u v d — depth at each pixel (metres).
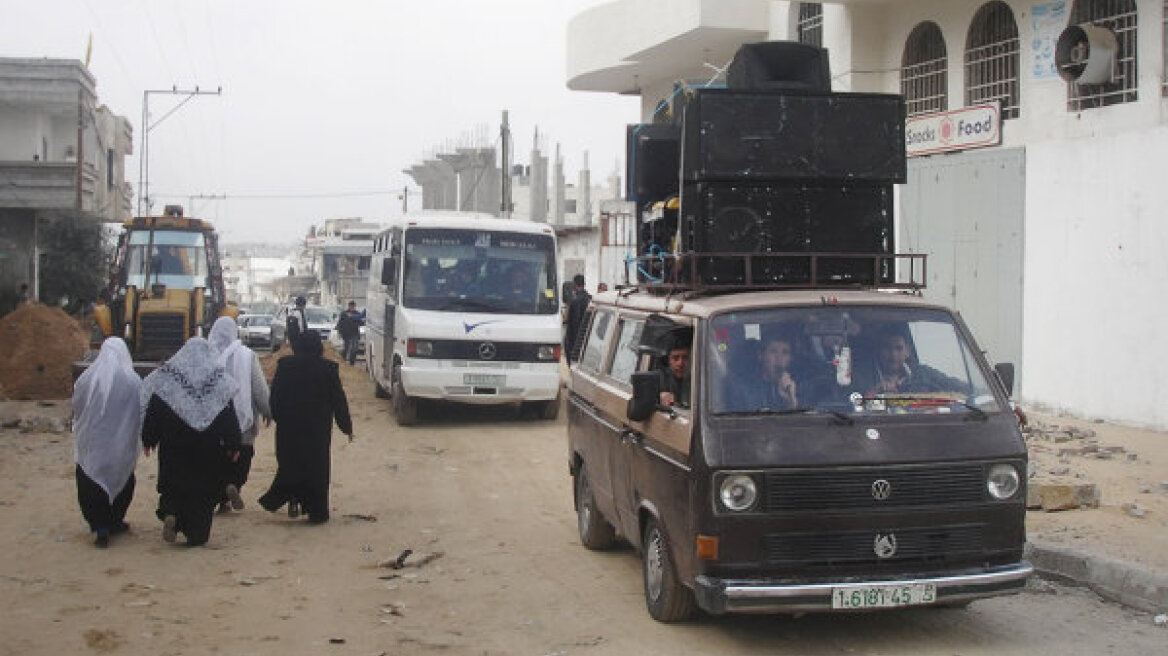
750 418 6.03
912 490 5.89
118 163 46.03
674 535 6.27
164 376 8.87
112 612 7.07
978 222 16.61
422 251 16.91
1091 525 8.86
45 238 35.53
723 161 7.52
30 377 19.36
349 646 6.45
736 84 8.88
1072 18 15.34
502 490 11.66
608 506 8.05
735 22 22.03
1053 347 15.16
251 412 9.90
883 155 7.74
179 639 6.54
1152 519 9.07
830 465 5.81
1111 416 14.21
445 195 63.00
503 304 16.83
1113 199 14.15
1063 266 14.96
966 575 5.86
